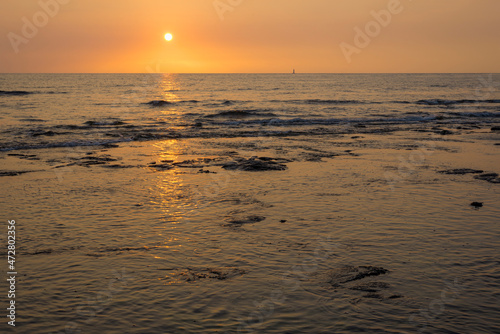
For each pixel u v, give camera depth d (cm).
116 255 742
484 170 1473
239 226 891
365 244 791
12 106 4184
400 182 1291
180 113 3922
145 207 1032
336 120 3281
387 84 10838
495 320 542
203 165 1584
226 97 6166
